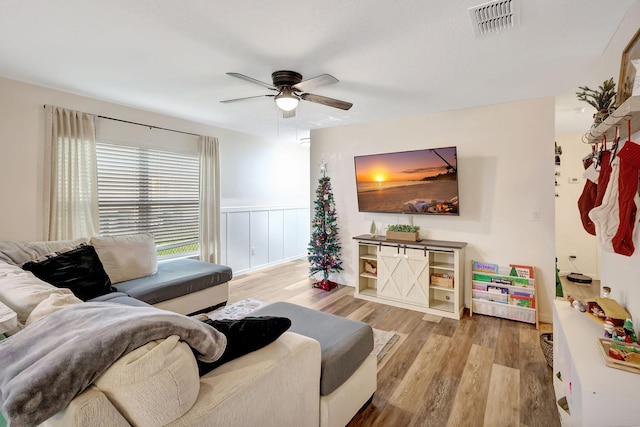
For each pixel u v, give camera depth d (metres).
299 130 5.18
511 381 2.24
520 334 3.01
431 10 1.78
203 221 4.59
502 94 3.21
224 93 3.29
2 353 1.00
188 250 4.58
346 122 4.50
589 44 2.17
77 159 3.31
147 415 0.92
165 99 3.52
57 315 1.13
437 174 3.68
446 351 2.69
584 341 1.63
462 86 2.98
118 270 3.10
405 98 3.34
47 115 3.12
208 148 4.66
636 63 1.29
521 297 3.31
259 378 1.24
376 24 1.93
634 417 1.18
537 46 2.20
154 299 2.93
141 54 2.37
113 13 1.83
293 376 1.41
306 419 1.50
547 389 2.14
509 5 1.73
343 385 1.73
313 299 4.08
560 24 1.91
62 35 2.09
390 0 1.69
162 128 4.16
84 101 3.42
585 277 4.88
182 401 0.98
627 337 1.54
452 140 3.78
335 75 2.73
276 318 1.50
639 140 1.70
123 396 0.90
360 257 4.20
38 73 2.77
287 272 5.50
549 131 3.27
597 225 1.73
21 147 3.01
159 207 4.21
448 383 2.23
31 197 3.08
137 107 3.85
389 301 3.89
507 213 3.48
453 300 3.76
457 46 2.21
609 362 1.39
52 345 0.95
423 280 3.63
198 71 2.69
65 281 2.52
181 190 4.47
